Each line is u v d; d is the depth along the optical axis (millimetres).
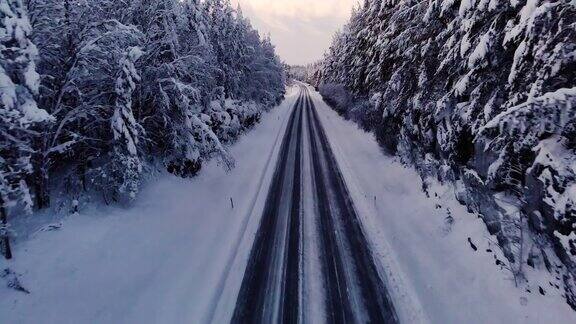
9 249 8914
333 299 9469
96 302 8719
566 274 7883
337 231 13328
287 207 15828
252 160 24000
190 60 16391
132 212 12914
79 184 12688
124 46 12750
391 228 13297
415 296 9391
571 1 7523
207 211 15359
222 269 10992
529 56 9039
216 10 31266
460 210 12438
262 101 47656
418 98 16438
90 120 13195
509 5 10148
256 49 44438
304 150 26328
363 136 28875
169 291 9883
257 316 8938
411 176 17438
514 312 8352
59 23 11359
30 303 7973
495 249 10000
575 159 7969
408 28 18734
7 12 7984
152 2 14648
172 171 17109
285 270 10898
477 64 11148
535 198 8844
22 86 8609
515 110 7746
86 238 10570
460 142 13141
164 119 15555
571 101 7027
